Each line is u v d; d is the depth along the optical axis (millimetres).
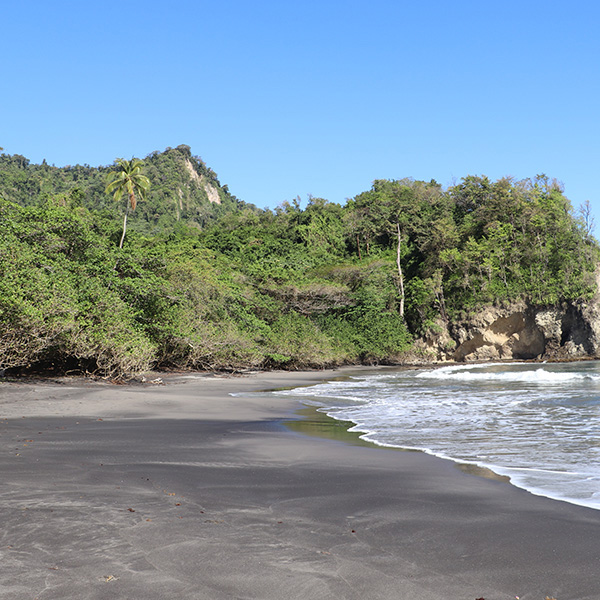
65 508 5000
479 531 4688
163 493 5801
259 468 7527
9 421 12008
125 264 33531
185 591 3328
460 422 12938
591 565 3893
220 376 33750
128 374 25547
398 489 6309
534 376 30203
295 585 3465
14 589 3258
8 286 19500
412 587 3484
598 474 7188
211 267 52188
